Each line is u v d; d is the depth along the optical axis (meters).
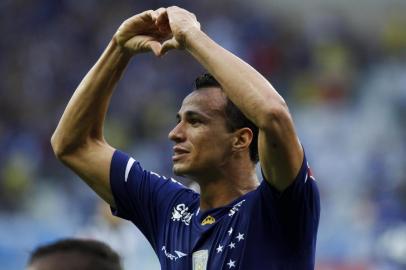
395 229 39.91
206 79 11.93
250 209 11.37
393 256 38.75
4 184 50.94
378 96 64.50
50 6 62.34
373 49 70.00
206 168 11.73
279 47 66.31
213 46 11.13
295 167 10.88
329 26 70.31
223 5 68.31
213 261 11.32
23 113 56.12
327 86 63.97
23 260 37.59
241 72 10.91
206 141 11.70
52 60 59.19
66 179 50.44
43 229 39.34
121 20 63.28
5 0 62.34
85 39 61.09
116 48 12.53
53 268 7.33
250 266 11.10
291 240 11.14
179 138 11.84
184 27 11.34
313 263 11.31
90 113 12.63
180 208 12.16
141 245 34.47
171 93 58.88
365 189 51.97
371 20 72.56
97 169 12.65
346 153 56.47
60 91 58.28
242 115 11.70
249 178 11.88
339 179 54.16
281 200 11.02
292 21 70.94
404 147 56.81
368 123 60.66
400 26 71.88
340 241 40.12
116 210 12.73
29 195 50.28
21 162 51.66
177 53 60.59
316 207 11.27
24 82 57.97
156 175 12.71
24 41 60.59
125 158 12.71
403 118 62.19
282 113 10.67
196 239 11.60
